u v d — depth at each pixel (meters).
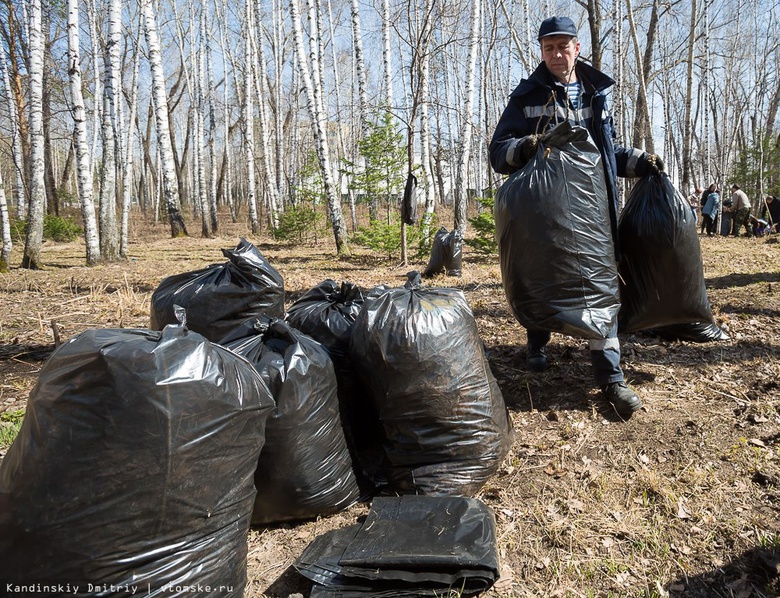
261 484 2.29
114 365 1.62
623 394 3.17
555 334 4.82
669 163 33.44
